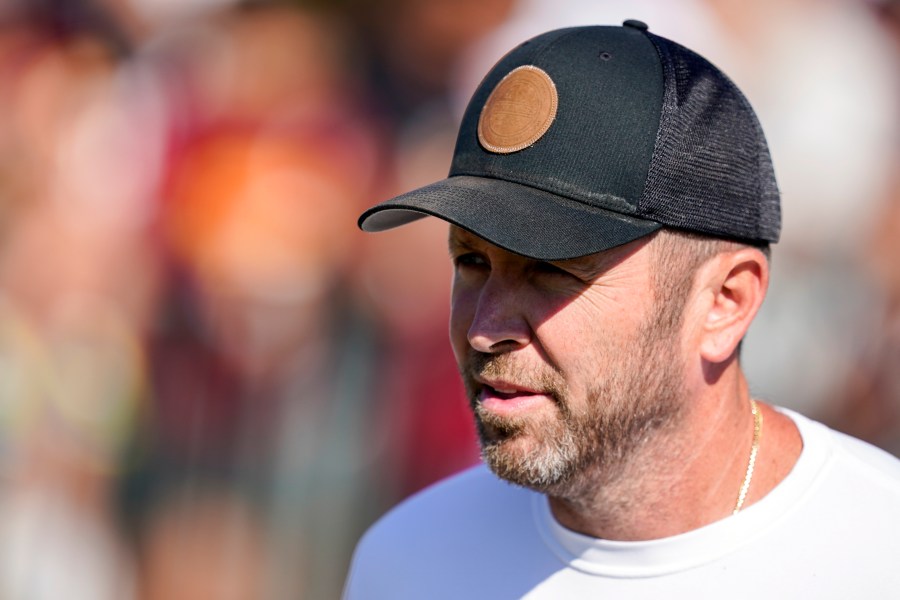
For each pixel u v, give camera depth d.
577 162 6.28
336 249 16.70
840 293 16.83
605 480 6.56
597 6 17.31
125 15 19.28
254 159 16.97
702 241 6.46
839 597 6.23
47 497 17.72
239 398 16.73
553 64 6.47
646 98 6.35
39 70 19.42
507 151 6.41
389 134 17.45
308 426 16.41
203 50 18.42
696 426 6.64
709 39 17.11
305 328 16.59
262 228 16.67
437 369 16.23
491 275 6.41
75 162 18.69
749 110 6.75
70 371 17.81
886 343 16.66
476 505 7.54
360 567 7.84
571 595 6.80
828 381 16.52
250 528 16.56
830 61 17.52
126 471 17.41
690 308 6.52
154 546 17.09
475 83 17.58
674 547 6.55
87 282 18.05
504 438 6.43
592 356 6.30
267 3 18.06
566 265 6.25
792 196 16.89
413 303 16.34
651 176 6.25
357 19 17.86
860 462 6.74
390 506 16.16
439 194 6.33
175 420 17.16
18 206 18.72
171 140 17.97
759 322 16.39
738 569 6.45
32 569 17.58
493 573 7.16
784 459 6.81
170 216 17.47
